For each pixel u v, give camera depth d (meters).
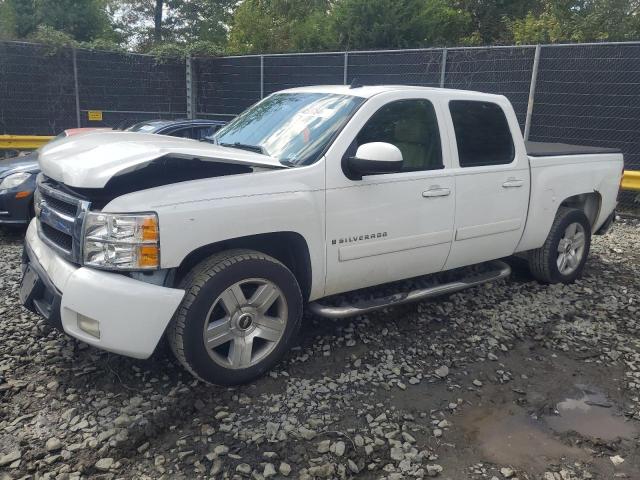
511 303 5.14
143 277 3.22
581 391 3.75
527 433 3.27
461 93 4.72
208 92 14.93
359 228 3.95
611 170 5.98
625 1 14.46
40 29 13.69
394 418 3.34
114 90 14.37
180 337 3.26
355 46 16.48
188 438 3.07
